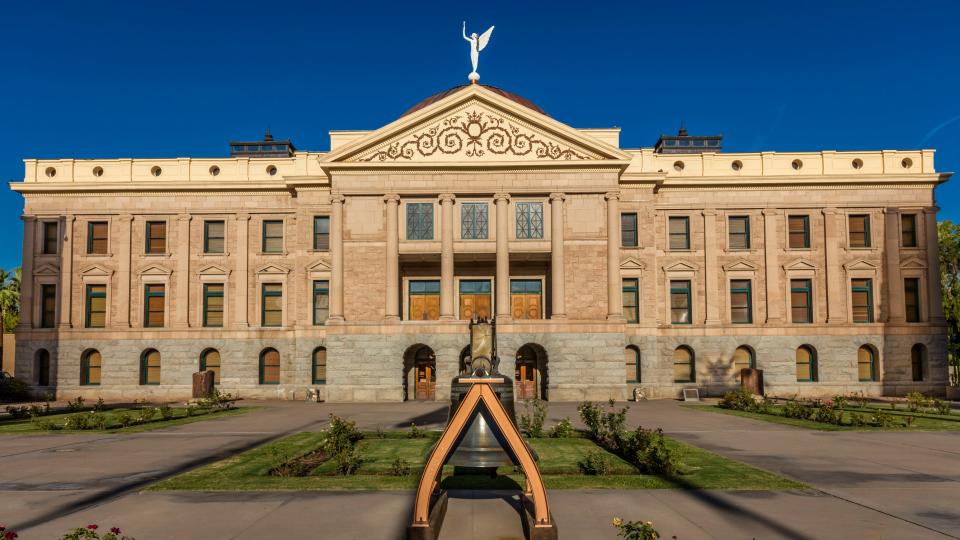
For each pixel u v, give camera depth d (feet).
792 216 164.66
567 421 79.97
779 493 45.70
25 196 163.84
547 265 156.25
